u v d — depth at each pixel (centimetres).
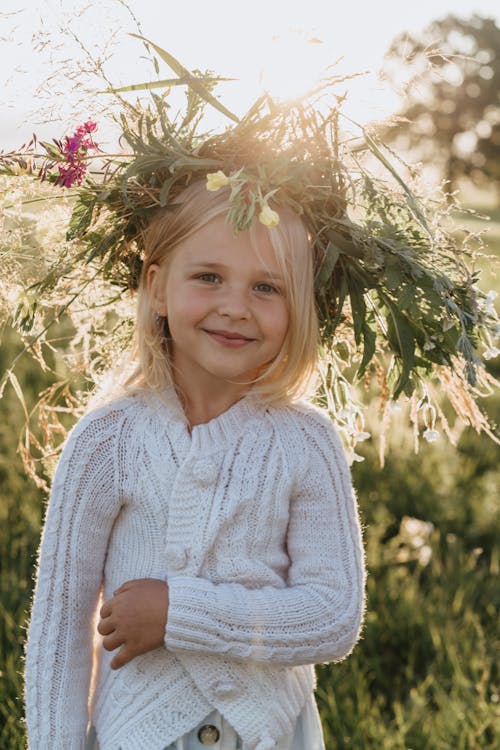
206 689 180
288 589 183
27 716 184
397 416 534
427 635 348
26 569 384
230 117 179
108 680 188
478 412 207
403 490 489
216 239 179
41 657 183
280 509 186
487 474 533
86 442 186
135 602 176
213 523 181
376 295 202
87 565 187
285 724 185
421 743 287
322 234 190
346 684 312
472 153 4916
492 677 328
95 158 186
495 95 4872
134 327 209
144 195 189
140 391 193
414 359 201
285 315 184
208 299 181
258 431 189
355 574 189
